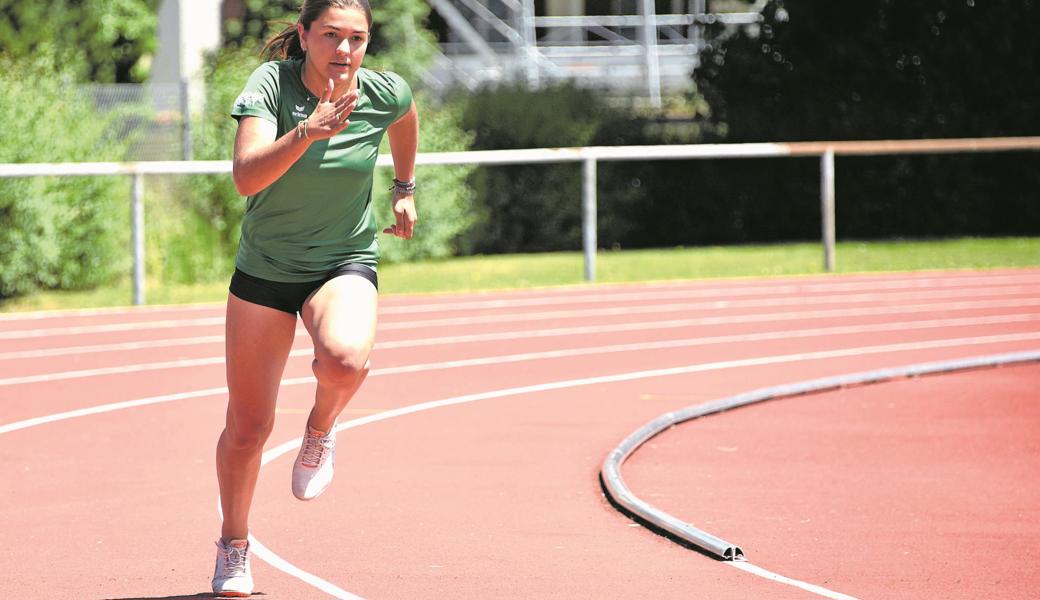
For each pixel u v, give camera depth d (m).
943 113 68.00
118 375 31.23
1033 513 18.50
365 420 25.47
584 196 50.66
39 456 22.50
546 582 15.40
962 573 15.70
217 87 52.97
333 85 13.00
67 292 47.88
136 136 50.53
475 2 81.88
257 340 13.79
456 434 24.22
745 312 42.28
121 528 17.89
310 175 13.27
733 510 18.77
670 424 24.67
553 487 20.17
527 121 61.50
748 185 66.19
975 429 24.41
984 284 49.12
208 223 51.47
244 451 14.23
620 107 64.56
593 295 46.72
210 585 15.36
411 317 41.41
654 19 83.19
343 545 17.02
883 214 67.94
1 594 15.02
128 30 70.88
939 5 67.69
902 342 36.22
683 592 14.98
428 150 56.88
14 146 46.31
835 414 25.89
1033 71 68.31
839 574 15.64
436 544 17.03
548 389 29.11
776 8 68.12
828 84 67.81
